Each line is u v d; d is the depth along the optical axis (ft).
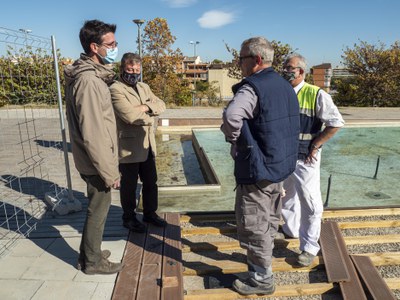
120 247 9.57
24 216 11.34
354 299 8.09
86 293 7.57
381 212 12.23
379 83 57.93
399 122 34.58
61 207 11.44
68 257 8.96
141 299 7.43
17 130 27.07
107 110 7.28
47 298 7.36
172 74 61.52
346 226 11.44
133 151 9.62
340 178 18.17
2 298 7.29
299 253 10.19
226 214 11.92
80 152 7.52
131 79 9.35
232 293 8.23
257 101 6.77
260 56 7.02
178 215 11.74
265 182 7.24
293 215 10.45
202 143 28.14
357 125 34.04
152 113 9.58
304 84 9.00
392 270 9.52
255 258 7.81
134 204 10.36
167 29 60.18
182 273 8.45
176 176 21.59
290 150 7.30
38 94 11.35
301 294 8.50
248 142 6.86
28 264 8.59
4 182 15.05
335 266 9.10
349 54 59.98
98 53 7.35
